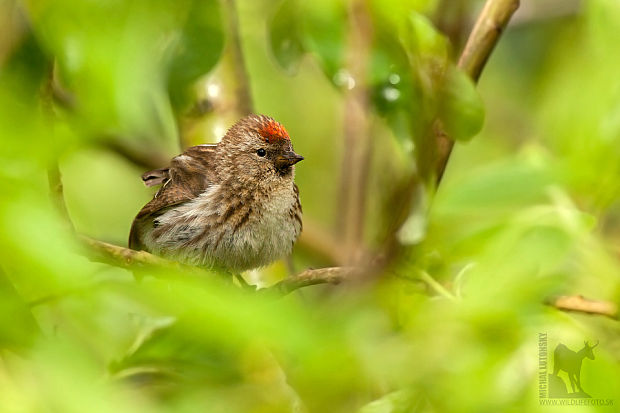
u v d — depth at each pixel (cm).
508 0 903
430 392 639
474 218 690
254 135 1091
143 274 485
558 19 1506
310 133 1625
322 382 623
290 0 826
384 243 720
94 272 426
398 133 808
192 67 722
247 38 1218
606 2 790
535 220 672
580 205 728
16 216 362
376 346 654
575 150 748
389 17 785
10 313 386
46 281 377
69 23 454
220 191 1091
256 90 1489
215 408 637
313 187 1628
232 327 399
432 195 773
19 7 515
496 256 652
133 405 413
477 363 633
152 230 1109
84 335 470
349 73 803
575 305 694
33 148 406
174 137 1156
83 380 394
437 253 696
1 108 409
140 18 468
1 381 403
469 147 1546
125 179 1408
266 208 1102
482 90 1599
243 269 1123
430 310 661
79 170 1235
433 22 1028
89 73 454
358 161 1191
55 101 579
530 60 1575
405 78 805
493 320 631
